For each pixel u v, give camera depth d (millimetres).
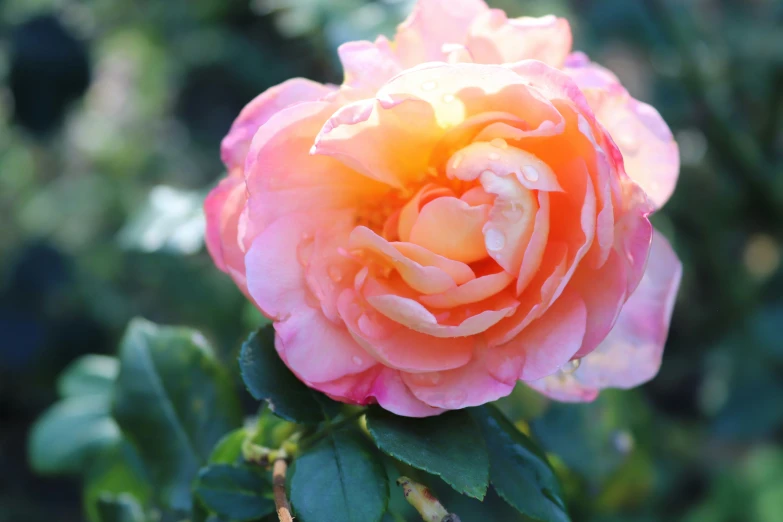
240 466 482
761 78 981
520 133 437
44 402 1125
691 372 1062
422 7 462
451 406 441
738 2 1102
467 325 435
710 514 913
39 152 1176
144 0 1155
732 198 974
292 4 651
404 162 456
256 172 446
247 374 458
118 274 1086
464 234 441
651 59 964
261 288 446
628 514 848
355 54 449
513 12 714
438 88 438
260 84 1189
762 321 960
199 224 592
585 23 955
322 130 432
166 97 1215
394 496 624
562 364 440
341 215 455
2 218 1148
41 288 1062
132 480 563
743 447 1007
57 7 1045
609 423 586
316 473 454
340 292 449
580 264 446
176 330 530
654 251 469
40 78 1006
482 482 441
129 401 522
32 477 1099
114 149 1159
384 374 446
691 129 976
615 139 461
